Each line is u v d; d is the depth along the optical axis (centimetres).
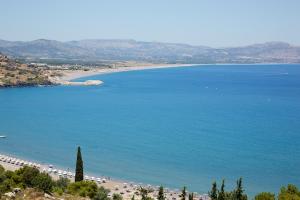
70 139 16500
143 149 14762
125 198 9325
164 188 10675
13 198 6519
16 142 15962
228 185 10925
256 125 19362
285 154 13862
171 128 18688
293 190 7456
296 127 18775
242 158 13425
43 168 12138
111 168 12462
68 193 7981
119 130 18262
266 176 11606
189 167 12525
